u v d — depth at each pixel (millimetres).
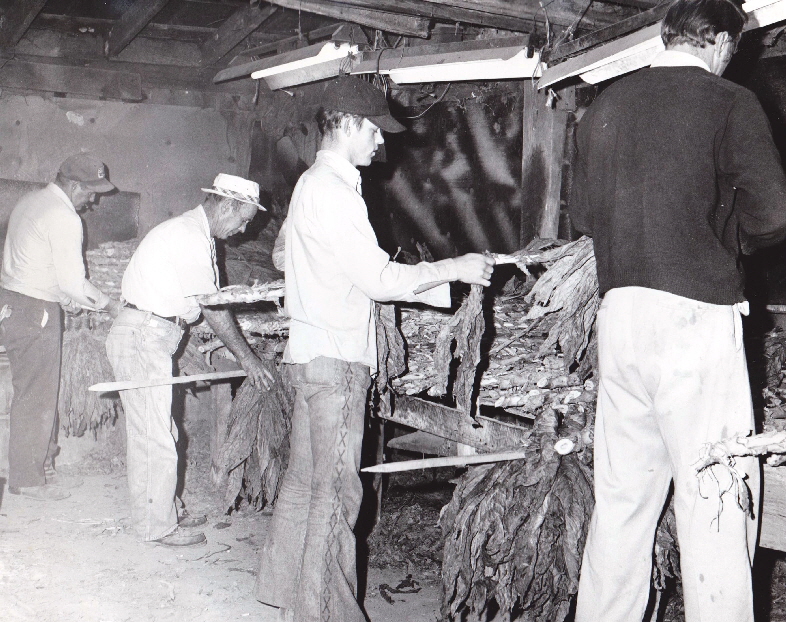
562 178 4828
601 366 2178
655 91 2008
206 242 3900
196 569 3629
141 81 6621
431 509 4352
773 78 4355
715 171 1946
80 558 3705
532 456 2674
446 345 3006
